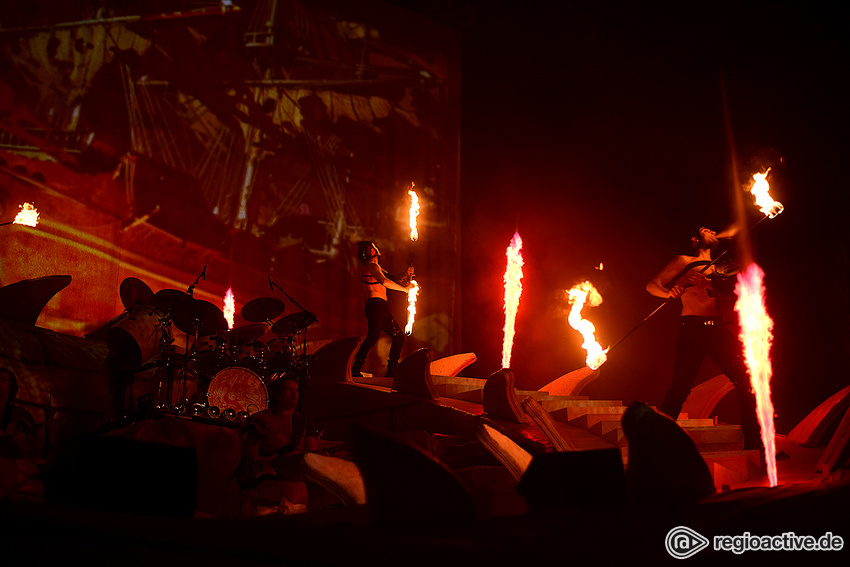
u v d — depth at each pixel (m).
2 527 2.11
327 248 10.36
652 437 2.33
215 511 5.17
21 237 8.04
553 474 2.31
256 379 6.03
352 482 2.90
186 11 9.68
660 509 2.09
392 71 11.30
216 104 9.73
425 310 10.94
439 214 11.36
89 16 8.91
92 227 8.53
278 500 4.72
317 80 10.63
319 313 10.16
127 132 8.97
